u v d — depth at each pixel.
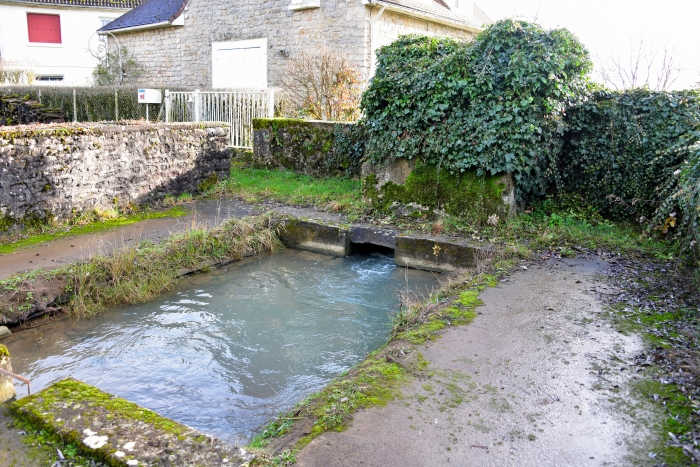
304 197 9.59
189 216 8.62
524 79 7.39
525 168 7.60
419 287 6.79
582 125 8.36
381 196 8.73
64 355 5.07
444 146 7.88
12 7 25.25
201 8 17.20
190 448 3.03
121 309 6.11
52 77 26.64
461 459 3.02
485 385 3.81
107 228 7.86
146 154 9.09
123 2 27.67
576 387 3.79
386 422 3.36
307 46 14.92
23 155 7.31
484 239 7.33
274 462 2.94
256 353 5.20
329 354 5.18
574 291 5.65
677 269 6.22
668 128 7.79
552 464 2.99
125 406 3.46
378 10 13.97
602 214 8.48
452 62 7.71
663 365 4.07
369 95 8.55
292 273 7.34
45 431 3.21
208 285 6.86
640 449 3.11
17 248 6.81
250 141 12.65
